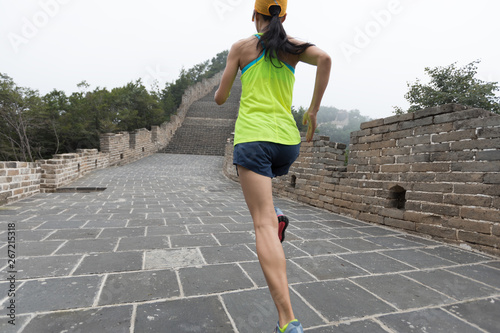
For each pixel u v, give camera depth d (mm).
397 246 3238
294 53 1424
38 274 2193
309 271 2432
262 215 1335
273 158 1401
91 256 2617
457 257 2881
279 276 1235
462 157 3291
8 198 5422
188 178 11883
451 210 3369
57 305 1757
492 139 3014
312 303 1885
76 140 22844
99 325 1567
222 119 32875
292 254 2861
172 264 2494
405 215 3934
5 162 5391
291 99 1532
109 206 5363
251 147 1335
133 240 3160
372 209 4508
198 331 1543
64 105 23625
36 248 2795
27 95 21953
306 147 6469
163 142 23969
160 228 3736
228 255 2762
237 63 1521
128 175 11758
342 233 3785
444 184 3469
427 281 2285
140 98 25422
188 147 24547
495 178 2967
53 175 7883
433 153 3625
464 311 1835
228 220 4348
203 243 3129
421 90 16781
